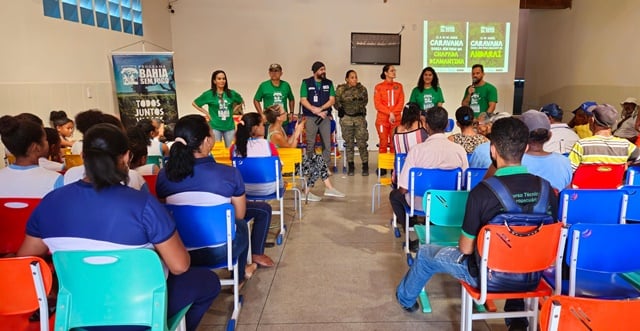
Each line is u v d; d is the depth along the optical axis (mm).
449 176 2750
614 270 1609
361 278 2783
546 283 1802
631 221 2166
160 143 3617
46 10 4418
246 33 7840
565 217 2072
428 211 2258
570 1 8266
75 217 1329
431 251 2070
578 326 1083
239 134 3324
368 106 8141
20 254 1431
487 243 1611
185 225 1938
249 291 2615
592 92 7652
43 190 1934
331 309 2400
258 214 2906
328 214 4180
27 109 4109
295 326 2236
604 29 7285
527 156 2346
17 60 3977
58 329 1337
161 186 2090
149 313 1361
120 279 1327
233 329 2182
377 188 5195
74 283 1326
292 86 8008
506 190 1634
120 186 1376
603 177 2768
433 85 5832
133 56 5703
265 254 3182
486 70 8086
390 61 7945
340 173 6137
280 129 4477
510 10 7930
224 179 2092
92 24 5316
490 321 2256
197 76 7902
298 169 5281
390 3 7812
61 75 4672
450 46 7965
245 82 7965
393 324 2246
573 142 3406
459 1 7859
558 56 8797
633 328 1068
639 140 4145
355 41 7871
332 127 6461
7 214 1781
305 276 2816
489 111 5816
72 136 4402
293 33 7863
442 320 2281
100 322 1359
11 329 1467
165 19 7508
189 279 1689
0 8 3764
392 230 3697
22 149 1917
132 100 5773
